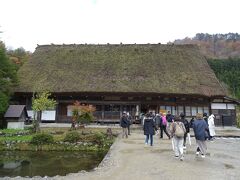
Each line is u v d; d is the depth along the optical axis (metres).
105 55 39.59
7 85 29.11
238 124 36.12
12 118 26.11
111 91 31.89
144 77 34.38
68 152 19.23
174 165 11.47
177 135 12.62
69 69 36.53
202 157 13.07
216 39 103.56
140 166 11.28
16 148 19.84
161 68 36.31
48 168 14.16
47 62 38.50
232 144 18.28
